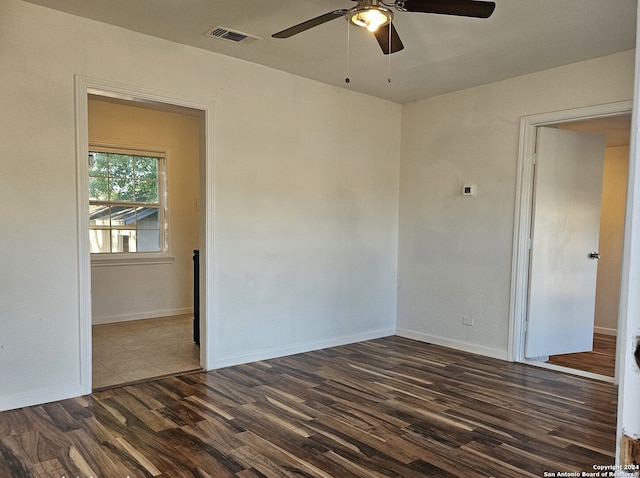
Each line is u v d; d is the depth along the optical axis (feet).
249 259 13.56
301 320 14.90
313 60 12.92
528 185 13.88
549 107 13.29
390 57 12.53
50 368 10.47
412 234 16.99
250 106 13.32
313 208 14.96
